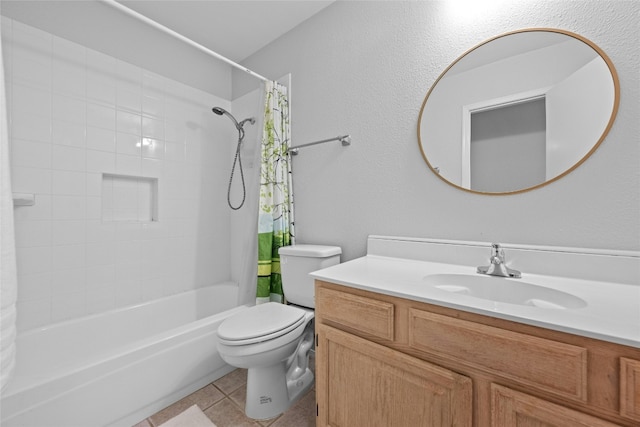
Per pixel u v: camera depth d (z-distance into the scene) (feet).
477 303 2.33
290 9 5.66
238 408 4.33
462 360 2.32
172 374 4.40
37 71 4.77
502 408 2.11
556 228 3.28
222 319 5.15
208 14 5.81
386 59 4.68
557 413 1.90
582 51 3.12
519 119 3.50
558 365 1.90
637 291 2.63
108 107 5.62
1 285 1.91
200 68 7.27
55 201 4.96
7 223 1.99
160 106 6.47
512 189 3.54
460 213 3.96
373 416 2.86
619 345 1.73
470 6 3.87
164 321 6.27
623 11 2.91
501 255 3.32
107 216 5.77
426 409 2.51
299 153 5.98
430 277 3.41
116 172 5.73
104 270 5.57
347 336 3.06
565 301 2.64
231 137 7.91
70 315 5.12
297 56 6.08
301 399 4.57
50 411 3.24
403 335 2.68
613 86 2.94
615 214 2.95
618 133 2.92
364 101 4.95
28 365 4.43
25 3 4.66
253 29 6.27
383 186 4.72
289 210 5.98
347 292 3.13
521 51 3.49
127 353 3.92
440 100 4.10
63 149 5.04
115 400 3.76
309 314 4.58
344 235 5.23
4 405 2.97
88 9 5.37
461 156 3.93
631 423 1.69
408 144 4.43
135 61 6.05
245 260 5.95
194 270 7.13
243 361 3.77
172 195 6.69
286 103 6.13
